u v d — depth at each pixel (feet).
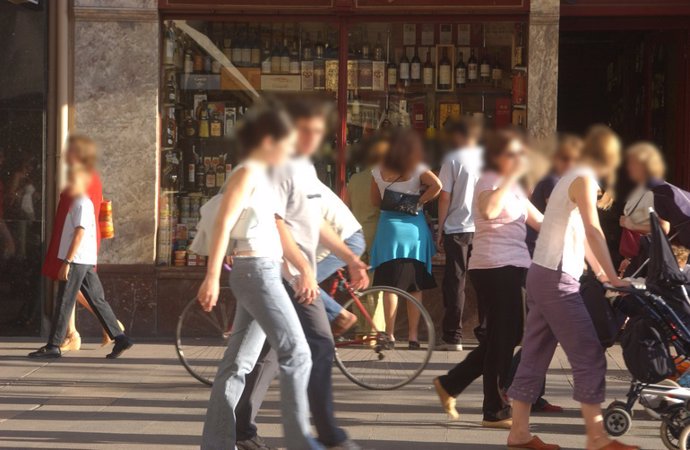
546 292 21.97
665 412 23.52
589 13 38.58
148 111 38.19
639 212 28.48
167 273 38.27
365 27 39.22
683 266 26.68
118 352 34.30
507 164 23.50
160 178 39.01
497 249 24.35
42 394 28.96
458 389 25.70
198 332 30.81
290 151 19.95
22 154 37.96
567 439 24.36
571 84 51.98
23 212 38.06
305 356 19.45
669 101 41.32
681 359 24.67
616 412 23.77
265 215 19.76
